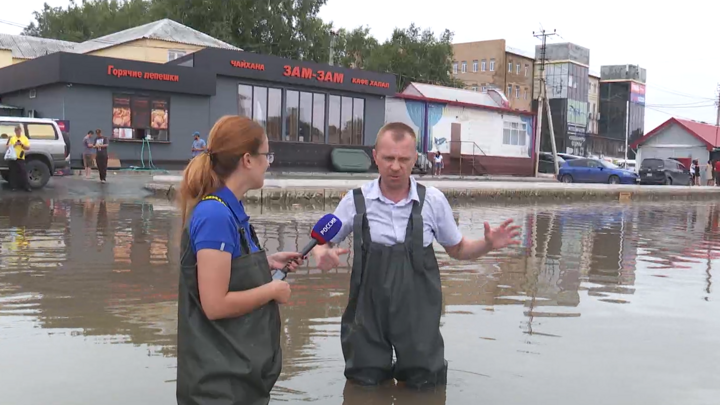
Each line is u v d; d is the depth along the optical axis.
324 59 53.19
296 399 3.59
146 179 20.27
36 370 3.98
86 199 15.59
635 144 49.47
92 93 23.72
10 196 15.34
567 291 6.76
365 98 31.86
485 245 3.58
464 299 6.24
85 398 3.56
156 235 10.01
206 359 2.53
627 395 3.79
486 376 4.04
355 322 3.70
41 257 7.96
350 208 3.63
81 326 4.96
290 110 29.17
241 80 27.42
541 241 11.07
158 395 3.63
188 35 35.41
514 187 23.06
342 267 7.63
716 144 47.22
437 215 3.60
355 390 3.72
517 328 5.20
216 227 2.49
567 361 4.39
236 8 49.38
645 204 23.92
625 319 5.59
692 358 4.52
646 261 9.08
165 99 25.36
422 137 35.16
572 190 25.09
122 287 6.36
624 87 86.69
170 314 5.36
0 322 5.03
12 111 25.89
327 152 30.55
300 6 51.72
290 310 5.58
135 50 33.72
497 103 40.75
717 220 17.42
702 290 6.99
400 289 3.57
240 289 2.58
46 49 41.28
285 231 11.16
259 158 2.66
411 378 3.71
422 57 63.38
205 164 2.59
